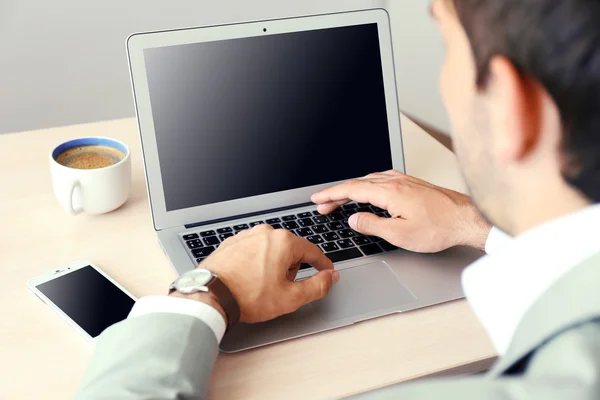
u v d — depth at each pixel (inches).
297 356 33.2
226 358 32.9
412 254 40.7
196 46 42.9
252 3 99.1
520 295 18.7
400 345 34.1
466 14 17.7
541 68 16.0
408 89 108.8
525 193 18.0
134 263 39.9
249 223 43.6
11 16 88.6
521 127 16.7
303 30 45.1
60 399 30.9
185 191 43.3
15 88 93.4
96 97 97.8
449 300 36.9
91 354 33.2
